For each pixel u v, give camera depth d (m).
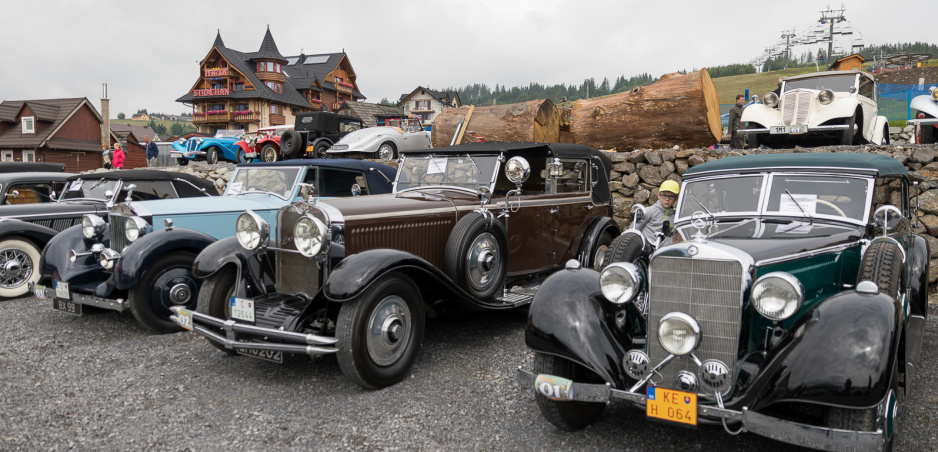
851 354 2.41
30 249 7.03
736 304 2.79
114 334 5.39
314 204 4.36
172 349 4.92
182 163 17.44
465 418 3.53
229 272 4.61
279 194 6.82
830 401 2.39
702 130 8.78
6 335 5.36
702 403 2.79
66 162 34.81
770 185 3.93
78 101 35.56
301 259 4.34
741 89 63.12
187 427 3.45
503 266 5.03
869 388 2.35
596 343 3.04
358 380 3.83
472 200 5.31
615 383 2.95
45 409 3.70
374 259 3.88
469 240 4.65
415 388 4.00
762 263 2.88
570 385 2.94
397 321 4.04
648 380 2.90
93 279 5.76
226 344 4.04
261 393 3.95
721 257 2.81
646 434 3.29
